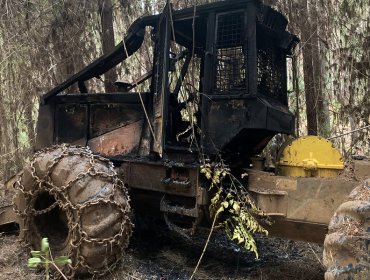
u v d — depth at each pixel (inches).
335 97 239.1
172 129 160.7
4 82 257.0
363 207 92.4
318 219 121.4
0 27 255.6
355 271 89.8
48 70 252.1
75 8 258.4
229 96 134.7
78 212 124.0
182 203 145.0
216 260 161.0
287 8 239.1
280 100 158.7
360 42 232.2
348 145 250.4
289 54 167.6
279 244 181.6
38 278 129.4
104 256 126.2
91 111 172.2
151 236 183.9
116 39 270.8
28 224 137.6
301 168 137.3
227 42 137.4
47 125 183.5
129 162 154.8
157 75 146.5
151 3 261.1
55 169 129.9
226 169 134.0
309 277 146.9
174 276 142.9
